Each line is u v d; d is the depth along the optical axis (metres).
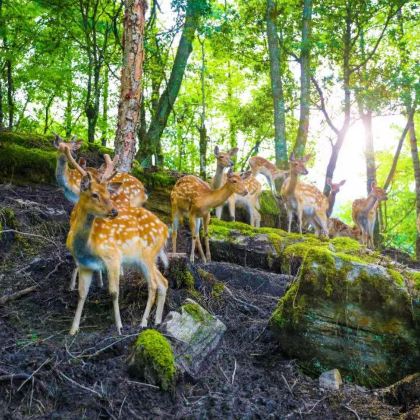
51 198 9.59
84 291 5.61
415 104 13.12
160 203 10.96
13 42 15.38
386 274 5.97
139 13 9.50
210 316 5.89
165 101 14.01
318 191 11.91
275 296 7.59
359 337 5.89
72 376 4.70
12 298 6.13
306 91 14.23
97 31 16.59
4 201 8.43
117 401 4.59
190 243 9.52
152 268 5.95
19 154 10.11
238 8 16.17
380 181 23.36
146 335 5.12
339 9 13.81
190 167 23.64
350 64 14.88
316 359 5.94
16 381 4.52
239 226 9.53
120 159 9.38
